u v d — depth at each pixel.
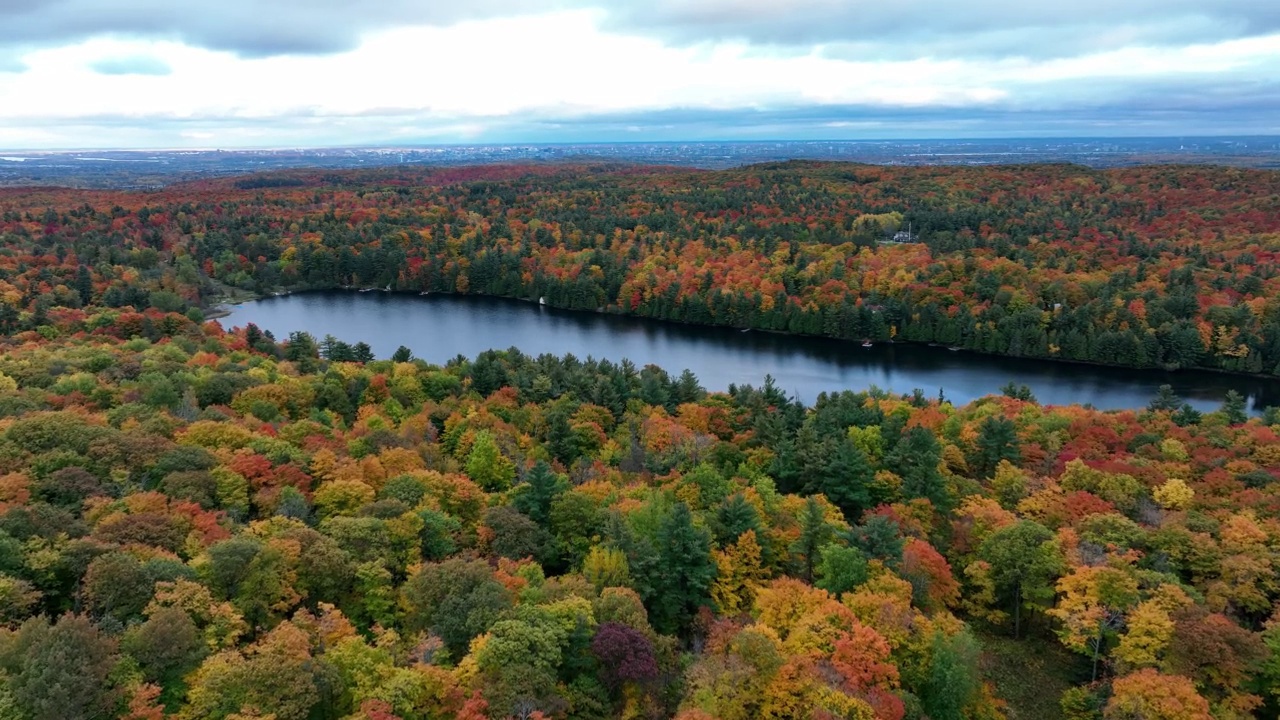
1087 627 57.75
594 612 52.22
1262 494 78.44
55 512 56.41
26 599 46.00
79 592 49.00
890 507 77.06
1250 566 61.84
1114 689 51.38
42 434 71.69
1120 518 70.69
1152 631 54.84
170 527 57.66
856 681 47.75
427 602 51.94
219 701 40.34
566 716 45.16
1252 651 52.00
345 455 83.50
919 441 87.06
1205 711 47.75
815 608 54.72
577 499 69.88
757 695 46.88
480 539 65.75
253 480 71.06
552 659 46.12
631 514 68.00
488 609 49.59
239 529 60.59
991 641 65.44
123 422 82.88
